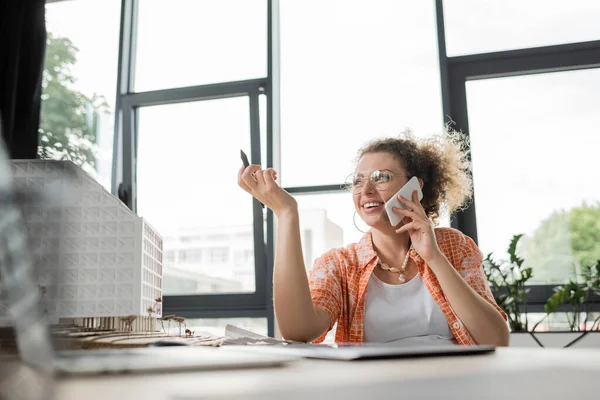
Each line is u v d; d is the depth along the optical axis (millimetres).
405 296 1176
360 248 1254
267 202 1063
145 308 972
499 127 2988
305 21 3377
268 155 3193
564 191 2877
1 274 131
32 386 127
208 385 213
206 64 3445
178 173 3365
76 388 201
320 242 3094
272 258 3121
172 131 3418
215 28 3484
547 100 2971
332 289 1171
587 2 3020
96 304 760
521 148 2949
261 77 3332
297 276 1009
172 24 3545
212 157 3342
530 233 2863
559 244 2832
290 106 3281
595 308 2662
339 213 3104
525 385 200
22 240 136
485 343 1048
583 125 2914
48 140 3406
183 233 3291
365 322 1166
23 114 3209
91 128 3428
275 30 3363
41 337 132
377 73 3219
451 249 1261
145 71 3516
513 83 3020
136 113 3477
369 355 373
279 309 1013
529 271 2484
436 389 191
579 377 230
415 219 1130
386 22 3271
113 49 3525
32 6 3332
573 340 2215
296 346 529
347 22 3322
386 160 1323
